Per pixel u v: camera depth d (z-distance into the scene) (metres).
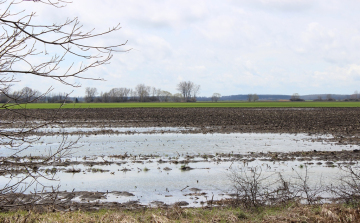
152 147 22.16
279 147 22.36
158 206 10.39
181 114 55.97
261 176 14.45
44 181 13.58
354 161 17.53
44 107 80.81
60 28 4.58
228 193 12.09
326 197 11.52
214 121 42.06
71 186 12.97
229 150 21.11
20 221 7.82
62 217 8.34
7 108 4.93
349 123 39.25
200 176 14.53
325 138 26.94
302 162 17.39
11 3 4.42
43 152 19.75
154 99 187.62
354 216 8.18
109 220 8.27
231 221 8.34
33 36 4.47
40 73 4.71
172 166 16.48
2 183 13.02
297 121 41.94
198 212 9.10
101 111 65.25
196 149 21.44
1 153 19.02
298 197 10.73
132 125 37.41
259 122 40.56
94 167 16.19
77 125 37.16
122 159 18.20
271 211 9.22
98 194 11.80
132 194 11.94
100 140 25.39
